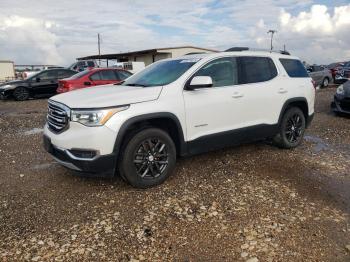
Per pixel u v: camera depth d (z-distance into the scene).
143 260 3.18
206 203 4.28
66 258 3.20
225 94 5.35
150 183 4.69
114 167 4.41
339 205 4.30
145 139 4.57
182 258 3.21
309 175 5.31
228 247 3.37
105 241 3.46
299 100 6.51
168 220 3.86
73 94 4.93
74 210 4.11
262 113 5.91
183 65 5.33
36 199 4.42
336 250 3.34
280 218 3.92
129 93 4.63
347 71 22.03
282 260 3.17
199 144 5.14
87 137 4.25
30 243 3.43
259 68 6.01
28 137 8.03
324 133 8.21
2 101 16.53
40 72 17.16
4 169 5.58
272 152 6.43
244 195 4.51
